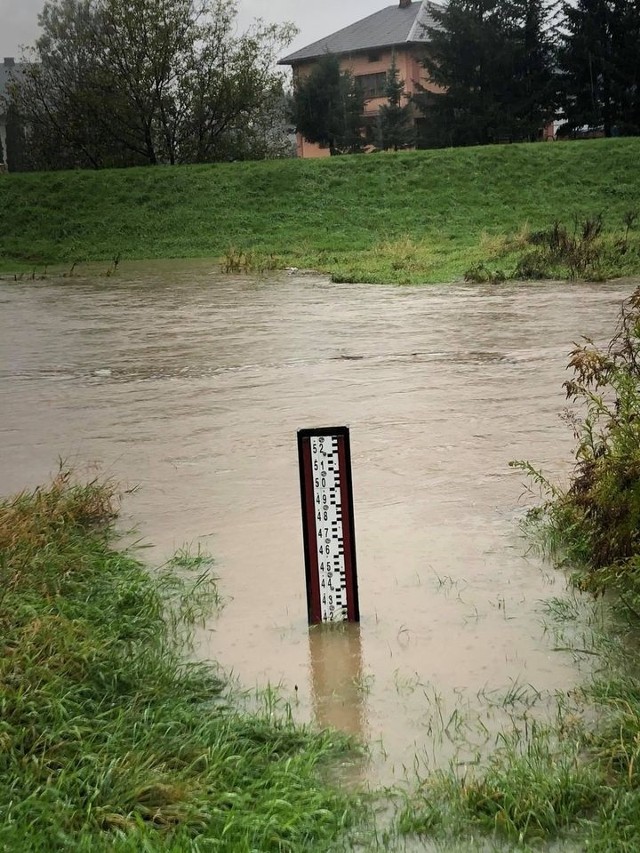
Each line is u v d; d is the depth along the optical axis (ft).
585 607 15.48
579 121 170.91
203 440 26.16
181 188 118.73
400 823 10.40
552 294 57.67
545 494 20.57
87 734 11.84
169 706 12.69
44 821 10.24
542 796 10.55
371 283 68.90
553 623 15.01
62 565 16.94
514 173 115.96
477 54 169.17
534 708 12.69
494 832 10.31
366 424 27.17
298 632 15.01
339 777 11.39
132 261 100.01
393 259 82.38
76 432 27.76
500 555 17.58
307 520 15.11
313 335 45.06
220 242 106.01
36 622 13.92
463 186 114.42
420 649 14.34
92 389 34.19
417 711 12.72
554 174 115.03
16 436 27.61
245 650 14.51
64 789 10.76
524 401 29.45
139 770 11.03
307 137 183.62
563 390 30.89
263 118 155.43
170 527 19.52
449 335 43.34
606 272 65.67
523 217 106.63
